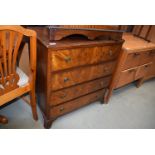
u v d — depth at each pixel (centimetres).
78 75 134
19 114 160
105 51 137
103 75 157
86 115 174
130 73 193
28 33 98
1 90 110
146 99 218
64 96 139
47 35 118
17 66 139
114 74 169
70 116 169
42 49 111
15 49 100
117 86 190
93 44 123
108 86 178
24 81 124
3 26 83
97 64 141
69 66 121
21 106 169
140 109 197
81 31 115
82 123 163
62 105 145
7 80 110
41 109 152
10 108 165
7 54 100
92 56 131
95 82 156
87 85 151
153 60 218
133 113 189
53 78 120
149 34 198
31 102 141
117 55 153
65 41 116
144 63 204
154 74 245
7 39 96
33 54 112
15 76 114
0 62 97
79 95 152
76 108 163
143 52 184
